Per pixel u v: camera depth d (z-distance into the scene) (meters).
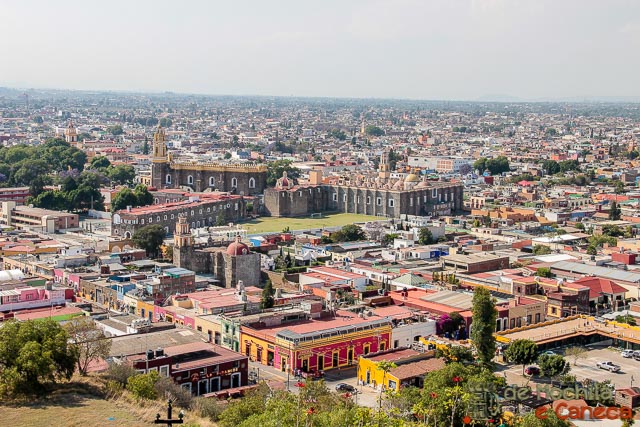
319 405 172.38
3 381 166.75
